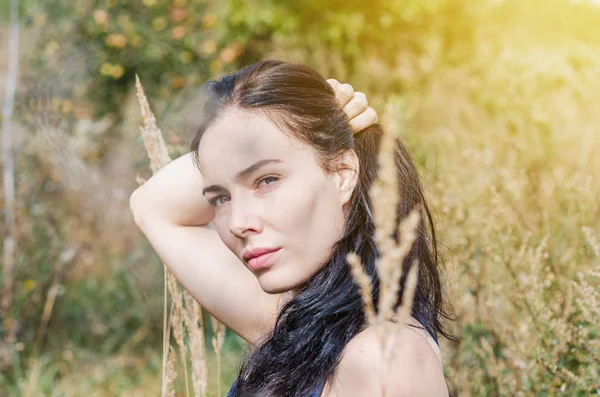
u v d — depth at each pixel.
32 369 4.38
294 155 1.65
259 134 1.65
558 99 5.02
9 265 4.54
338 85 1.83
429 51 6.74
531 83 5.23
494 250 2.94
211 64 6.51
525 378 2.71
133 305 5.00
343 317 1.66
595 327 2.53
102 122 5.91
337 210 1.69
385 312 1.33
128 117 5.96
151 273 4.96
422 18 7.10
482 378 2.90
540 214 3.41
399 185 1.85
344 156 1.71
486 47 6.44
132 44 6.51
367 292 1.38
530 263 2.86
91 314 4.98
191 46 6.62
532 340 2.73
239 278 2.13
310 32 6.89
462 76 5.95
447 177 3.62
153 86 6.47
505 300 3.03
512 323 2.90
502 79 5.35
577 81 5.08
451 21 7.13
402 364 1.54
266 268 1.65
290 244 1.65
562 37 6.86
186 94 6.27
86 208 5.20
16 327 4.59
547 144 4.29
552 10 7.03
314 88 1.72
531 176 3.56
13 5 5.64
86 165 5.47
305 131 1.67
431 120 5.38
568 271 2.95
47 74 6.21
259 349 1.86
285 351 1.72
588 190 3.24
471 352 2.96
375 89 6.50
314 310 1.68
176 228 2.24
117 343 4.91
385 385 1.49
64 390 4.32
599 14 7.00
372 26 7.02
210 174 1.69
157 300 4.90
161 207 2.25
